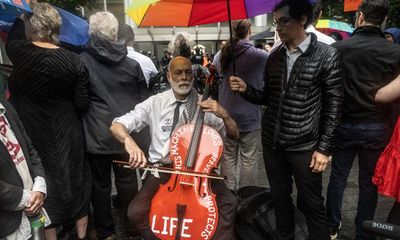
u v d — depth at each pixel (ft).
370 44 8.16
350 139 8.77
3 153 5.76
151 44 41.91
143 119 8.20
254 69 10.42
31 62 7.85
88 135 9.11
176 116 8.09
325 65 7.30
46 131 8.31
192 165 7.34
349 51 8.35
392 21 20.06
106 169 9.53
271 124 8.07
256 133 11.11
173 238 7.13
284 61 7.69
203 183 7.26
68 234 10.41
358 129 8.57
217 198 7.73
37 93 8.06
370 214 8.93
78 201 8.89
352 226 10.47
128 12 7.86
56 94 8.20
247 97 8.71
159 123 8.17
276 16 7.37
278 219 8.79
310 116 7.54
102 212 9.72
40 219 6.30
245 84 8.73
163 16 8.36
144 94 9.86
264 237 8.95
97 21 8.77
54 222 8.57
